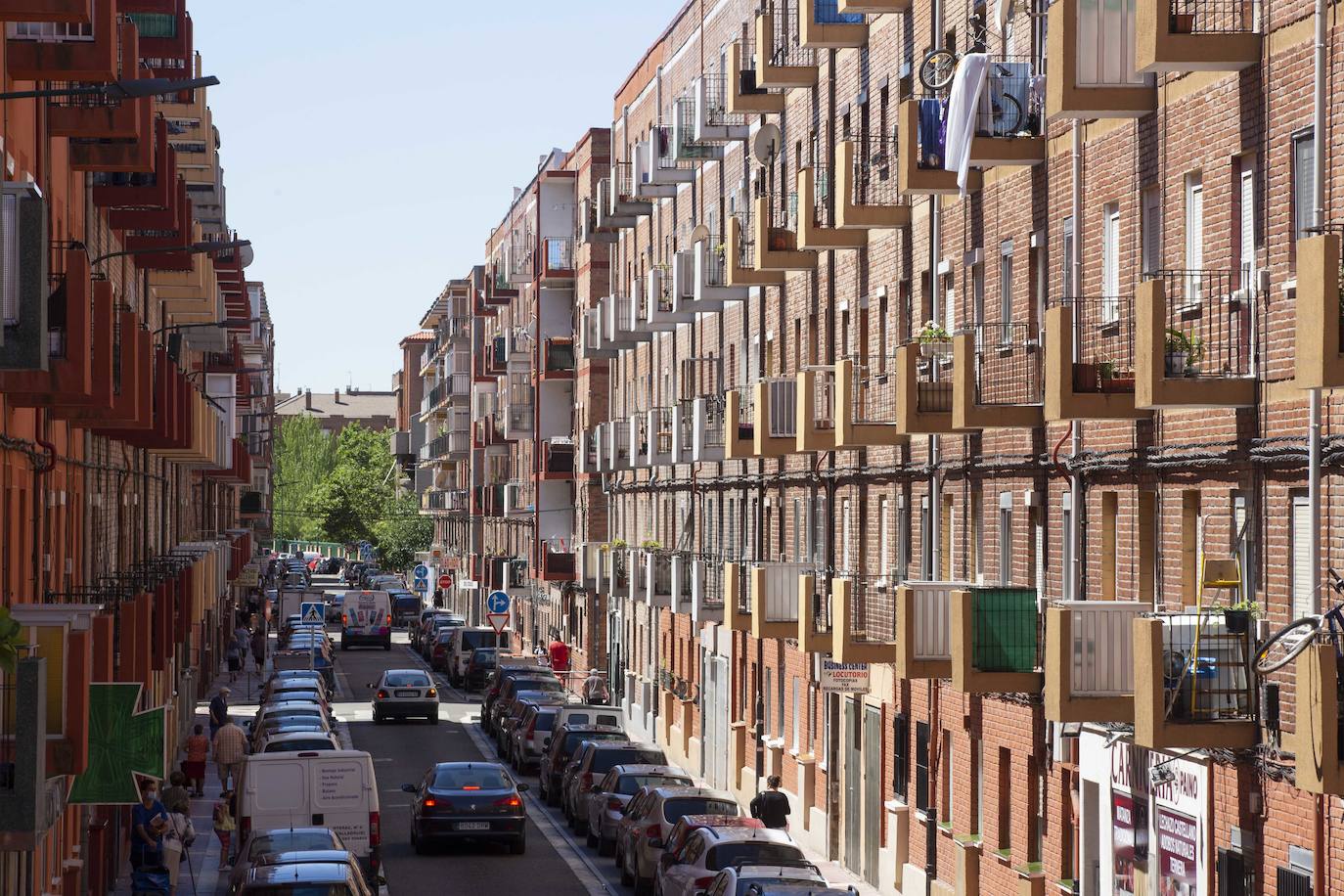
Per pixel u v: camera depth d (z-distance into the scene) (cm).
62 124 2759
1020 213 3042
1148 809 2530
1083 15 2506
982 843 3200
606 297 6725
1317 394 2100
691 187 5769
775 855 2866
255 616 10444
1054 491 2894
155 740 2112
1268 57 2228
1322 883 2073
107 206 3491
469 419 13288
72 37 2427
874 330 3847
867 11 3691
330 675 8056
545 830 4516
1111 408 2505
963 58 2964
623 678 7112
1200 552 2405
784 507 4591
